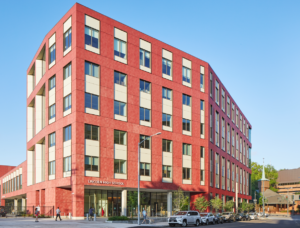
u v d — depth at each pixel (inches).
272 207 6318.9
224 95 3294.8
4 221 1529.3
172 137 2299.5
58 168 1915.6
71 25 1894.7
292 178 7071.9
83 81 1841.8
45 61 2288.4
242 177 4040.4
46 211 1993.1
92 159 1825.8
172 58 2385.6
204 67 2647.6
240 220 2493.8
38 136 2309.3
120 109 2006.6
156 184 2139.5
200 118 2551.7
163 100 2278.5
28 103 2770.7
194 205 2442.2
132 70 2101.4
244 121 4382.4
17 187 3105.3
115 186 1908.2
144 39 2207.2
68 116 1852.9
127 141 2011.6
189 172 2395.4
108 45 1988.2
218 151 2923.2
